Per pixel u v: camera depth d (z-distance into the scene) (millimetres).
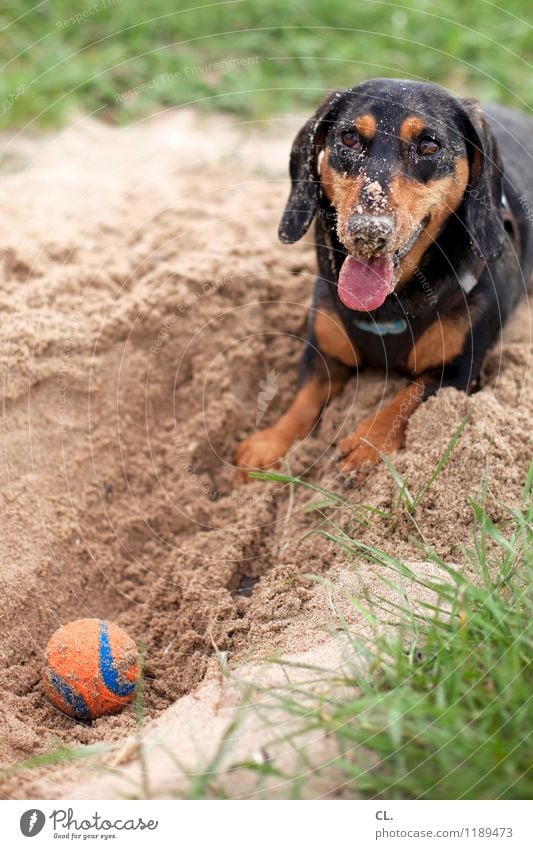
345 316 1268
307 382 1336
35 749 1076
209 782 1003
